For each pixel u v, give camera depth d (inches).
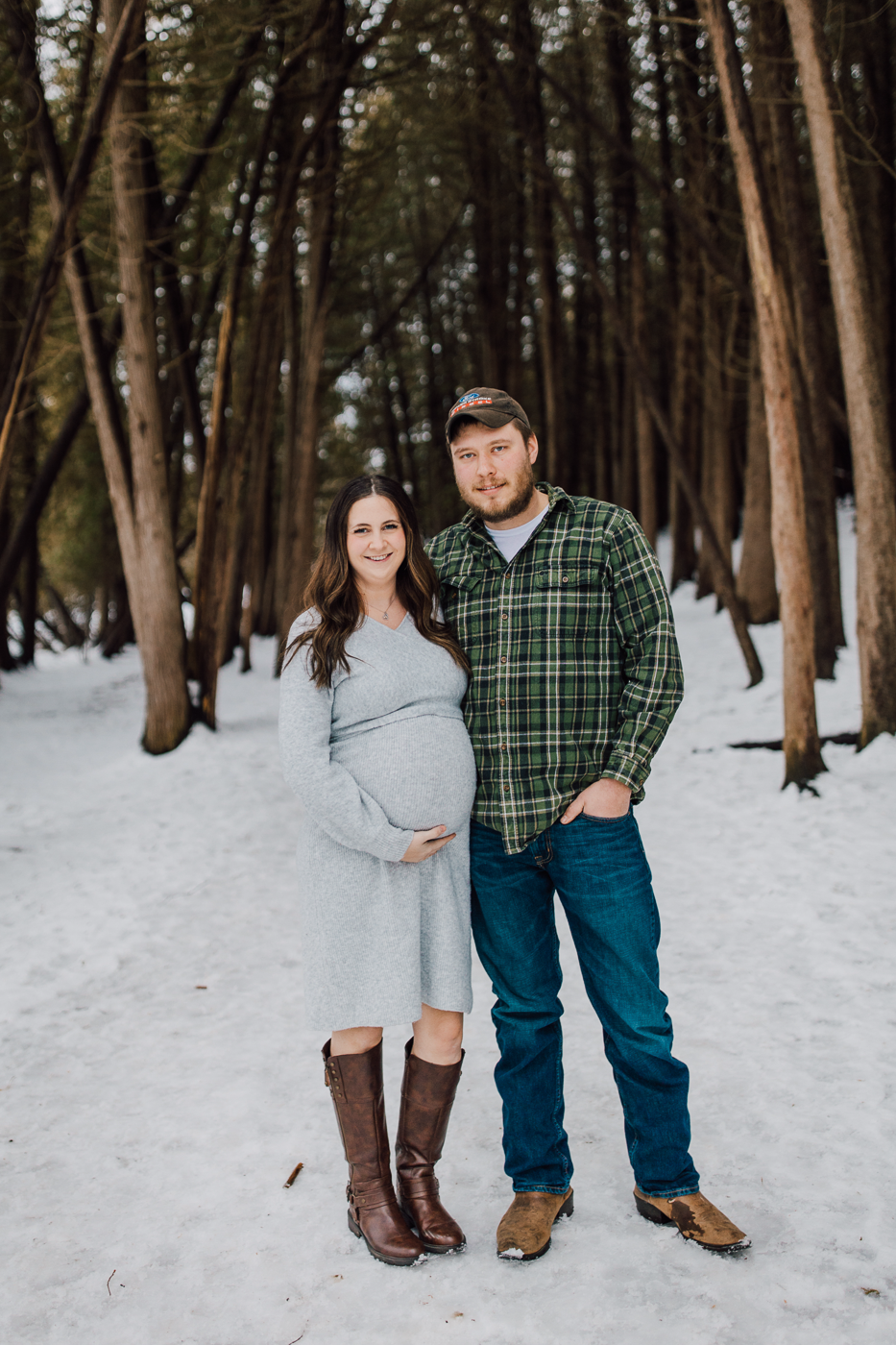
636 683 75.5
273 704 477.4
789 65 326.0
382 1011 74.5
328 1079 78.6
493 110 456.8
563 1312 67.7
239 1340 67.2
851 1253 72.4
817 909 153.4
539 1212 76.2
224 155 465.7
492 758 78.4
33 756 372.2
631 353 392.2
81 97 329.4
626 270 612.7
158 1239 80.0
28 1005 135.8
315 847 77.9
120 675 698.8
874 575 237.6
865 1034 110.0
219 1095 105.8
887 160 385.1
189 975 145.3
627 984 75.1
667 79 479.5
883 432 233.8
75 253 329.7
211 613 364.8
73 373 654.5
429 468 851.4
